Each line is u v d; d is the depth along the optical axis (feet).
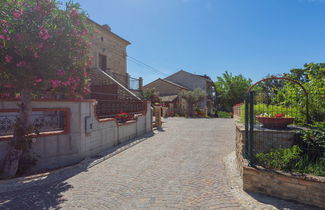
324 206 9.86
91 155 21.12
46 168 17.28
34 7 13.58
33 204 10.78
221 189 12.33
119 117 29.78
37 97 17.15
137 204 10.62
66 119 18.81
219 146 25.32
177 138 31.83
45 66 14.33
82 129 19.81
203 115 99.86
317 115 16.56
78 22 15.66
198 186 12.85
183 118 84.07
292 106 18.34
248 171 11.92
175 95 101.65
